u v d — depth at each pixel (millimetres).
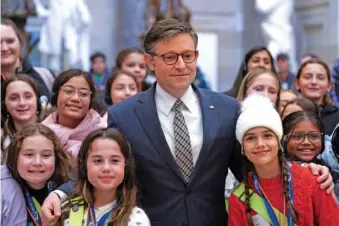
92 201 5008
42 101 7562
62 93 6398
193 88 5273
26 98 6707
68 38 16562
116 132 5016
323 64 8266
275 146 4988
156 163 5004
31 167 5469
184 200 4988
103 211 4988
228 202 5180
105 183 4934
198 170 4992
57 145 5625
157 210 4992
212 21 21250
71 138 6281
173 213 4965
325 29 18500
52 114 6613
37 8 17156
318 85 8164
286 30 18375
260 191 5023
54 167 5598
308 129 5879
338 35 18109
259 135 4977
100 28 19828
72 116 6371
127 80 8062
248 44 20812
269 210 4961
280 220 4941
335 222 4941
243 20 21266
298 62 19359
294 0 19547
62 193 5070
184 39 4887
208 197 5039
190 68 4930
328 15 18375
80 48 16953
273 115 4996
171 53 4883
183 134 5043
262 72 7168
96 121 6430
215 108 5172
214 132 5051
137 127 5090
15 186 5488
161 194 4996
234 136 5148
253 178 5074
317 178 4996
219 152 5055
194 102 5180
